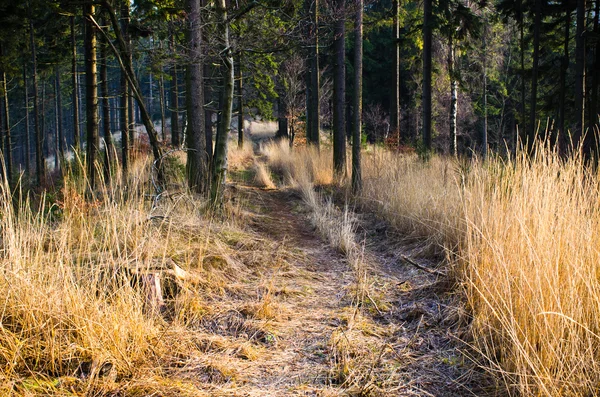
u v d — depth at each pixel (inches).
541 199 146.2
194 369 117.2
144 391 104.7
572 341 105.2
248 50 297.4
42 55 751.1
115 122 1867.6
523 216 142.8
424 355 127.4
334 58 517.0
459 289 163.9
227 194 357.1
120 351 113.9
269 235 275.9
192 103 319.3
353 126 424.2
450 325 144.7
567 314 113.0
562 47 812.0
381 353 126.9
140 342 120.0
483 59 951.0
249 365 120.5
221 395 105.1
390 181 358.6
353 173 423.8
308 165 575.8
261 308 153.3
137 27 407.8
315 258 232.8
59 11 382.9
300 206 392.2
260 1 294.7
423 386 112.3
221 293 168.2
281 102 1007.0
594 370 103.0
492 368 112.9
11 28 550.0
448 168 326.3
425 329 144.6
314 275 203.8
